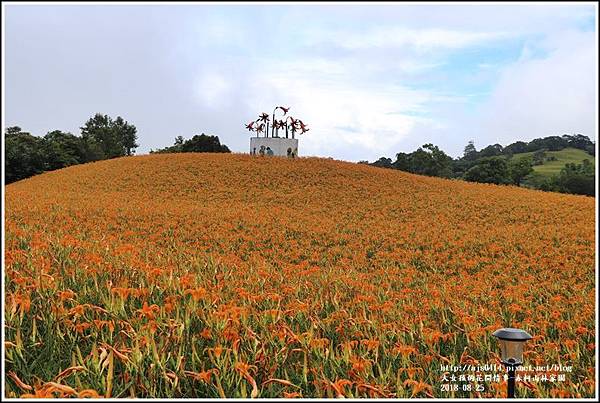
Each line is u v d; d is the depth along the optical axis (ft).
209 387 11.68
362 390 11.75
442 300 25.57
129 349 12.17
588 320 23.13
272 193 83.20
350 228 59.88
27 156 120.06
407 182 96.22
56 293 14.97
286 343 13.78
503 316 23.54
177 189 84.89
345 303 20.79
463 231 59.06
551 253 46.85
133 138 227.61
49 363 12.10
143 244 39.04
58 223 46.52
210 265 24.67
